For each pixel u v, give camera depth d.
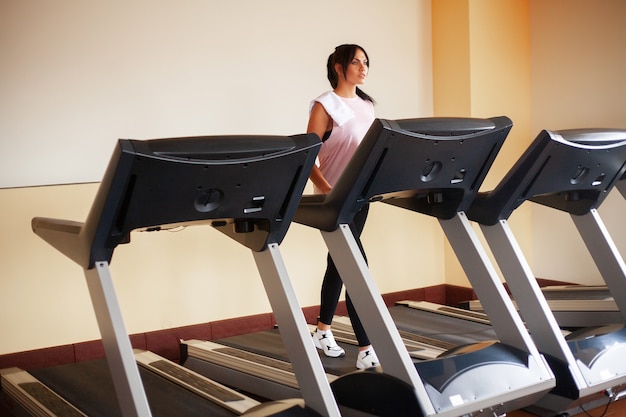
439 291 5.08
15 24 3.65
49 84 3.75
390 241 4.86
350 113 3.22
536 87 5.04
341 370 3.10
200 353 3.65
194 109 4.17
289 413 2.23
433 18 5.05
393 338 2.39
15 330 3.58
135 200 1.95
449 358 2.53
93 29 3.85
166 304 4.00
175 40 4.09
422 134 2.29
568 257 4.88
